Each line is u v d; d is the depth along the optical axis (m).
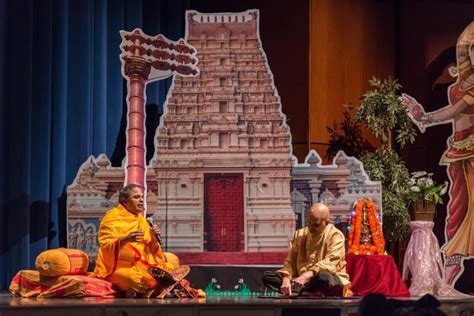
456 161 10.11
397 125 11.16
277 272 8.20
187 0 10.71
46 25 9.71
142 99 9.48
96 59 10.04
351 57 10.98
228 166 9.50
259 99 9.62
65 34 9.83
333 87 10.79
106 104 10.14
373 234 9.05
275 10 10.79
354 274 8.68
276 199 9.47
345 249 9.20
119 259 8.12
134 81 9.47
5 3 9.52
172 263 8.78
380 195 9.47
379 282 8.59
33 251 9.51
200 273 9.25
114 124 10.17
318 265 7.96
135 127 9.43
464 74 10.12
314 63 10.62
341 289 8.03
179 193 9.48
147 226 8.47
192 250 9.39
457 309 7.73
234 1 10.90
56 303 6.83
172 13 10.54
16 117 9.48
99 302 7.01
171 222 9.43
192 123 9.57
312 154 9.62
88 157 9.66
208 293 9.19
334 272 7.98
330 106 10.73
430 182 10.00
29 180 9.51
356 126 10.92
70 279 7.88
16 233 9.38
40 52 9.69
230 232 9.43
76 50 9.91
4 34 9.49
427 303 4.02
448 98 10.22
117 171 9.41
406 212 9.83
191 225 9.44
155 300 7.44
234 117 9.56
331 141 10.69
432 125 10.18
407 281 9.98
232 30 9.74
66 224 9.52
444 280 9.66
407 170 10.22
